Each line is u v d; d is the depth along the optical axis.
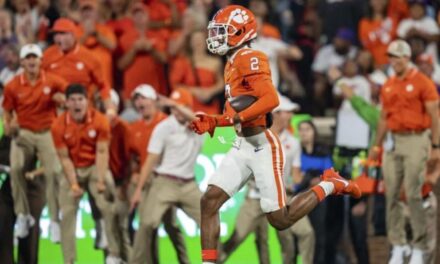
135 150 38.62
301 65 50.44
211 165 40.62
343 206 40.06
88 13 45.19
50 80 37.38
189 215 37.22
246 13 27.70
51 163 37.50
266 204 27.80
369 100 46.22
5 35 48.00
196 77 45.62
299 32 51.78
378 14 50.84
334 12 51.78
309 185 39.00
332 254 40.06
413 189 37.22
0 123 41.16
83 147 36.78
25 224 37.34
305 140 39.47
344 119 41.62
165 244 40.59
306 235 37.59
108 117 38.44
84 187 37.25
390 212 37.69
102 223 37.78
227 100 27.55
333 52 50.03
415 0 50.78
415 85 37.03
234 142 28.12
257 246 38.22
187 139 36.81
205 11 49.78
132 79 46.25
